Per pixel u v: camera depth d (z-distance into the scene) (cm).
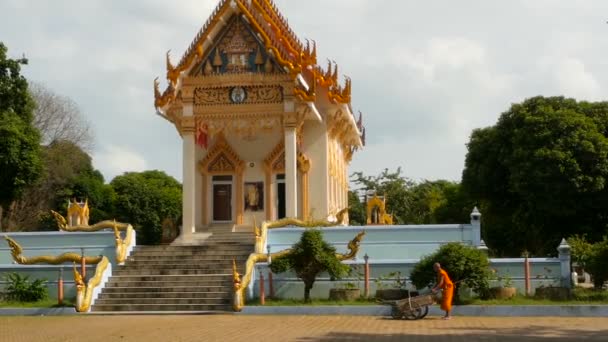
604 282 2711
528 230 4072
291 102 3284
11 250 2947
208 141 3619
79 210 3716
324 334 1728
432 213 6222
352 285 2589
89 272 2747
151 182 7025
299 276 2509
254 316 2291
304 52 3369
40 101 5819
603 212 3666
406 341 1573
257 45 3350
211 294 2558
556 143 3603
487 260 2391
